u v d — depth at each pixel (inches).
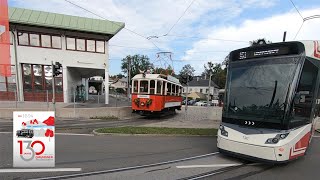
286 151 225.6
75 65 906.7
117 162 257.8
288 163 267.7
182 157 285.1
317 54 260.2
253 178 217.6
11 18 797.9
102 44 944.9
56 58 880.9
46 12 874.1
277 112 234.7
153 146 343.3
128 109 823.7
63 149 311.0
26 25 831.1
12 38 824.9
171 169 238.5
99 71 1044.5
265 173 232.1
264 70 257.0
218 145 273.3
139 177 213.6
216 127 565.0
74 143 349.7
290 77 237.9
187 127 547.5
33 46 852.6
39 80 872.3
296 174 231.5
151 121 695.7
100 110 748.0
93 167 238.2
